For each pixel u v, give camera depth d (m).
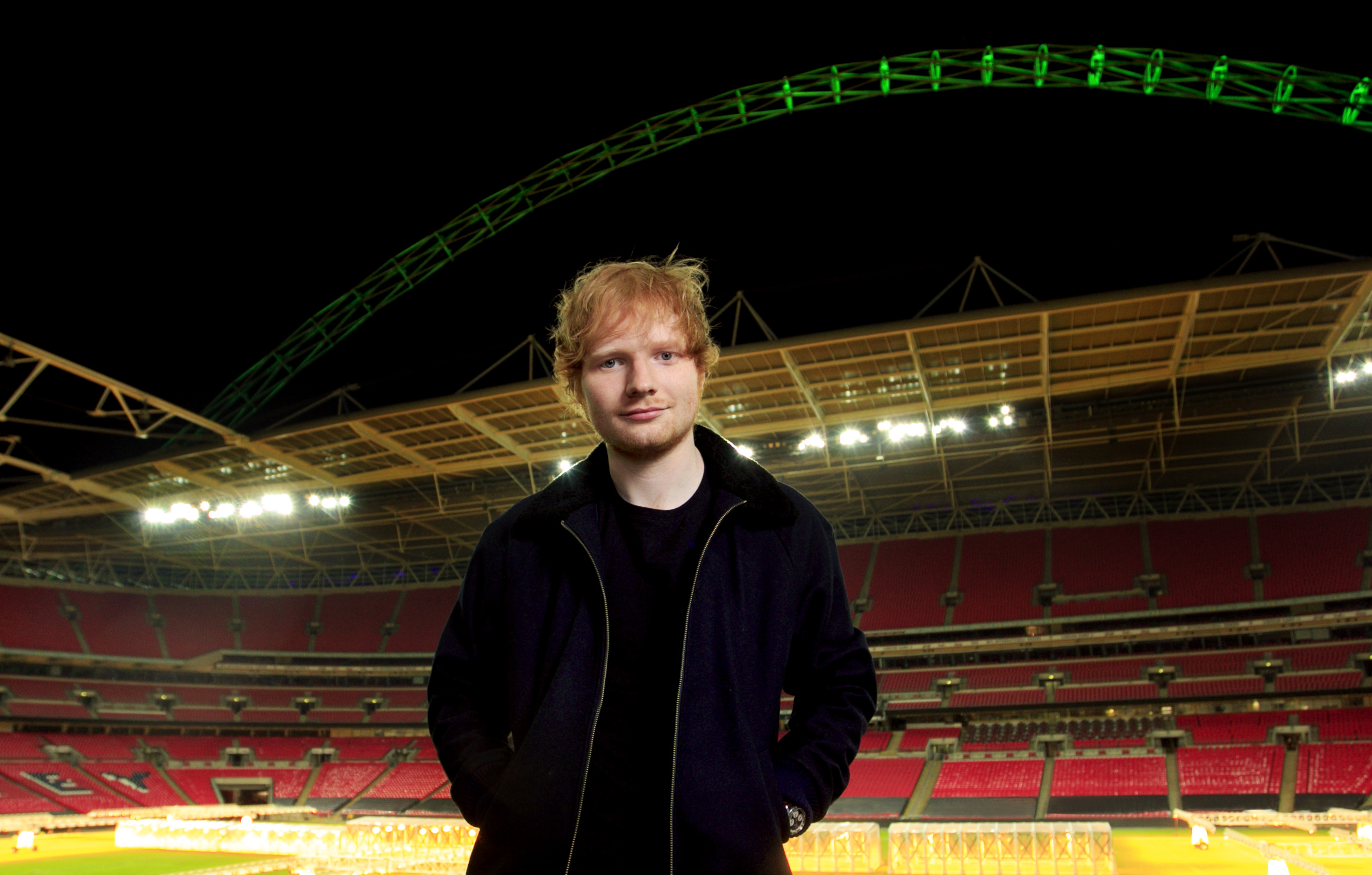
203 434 42.12
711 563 2.16
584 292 2.25
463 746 2.23
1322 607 49.62
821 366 36.19
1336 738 45.50
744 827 1.93
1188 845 32.25
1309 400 41.28
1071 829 24.30
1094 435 45.50
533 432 41.44
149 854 35.53
